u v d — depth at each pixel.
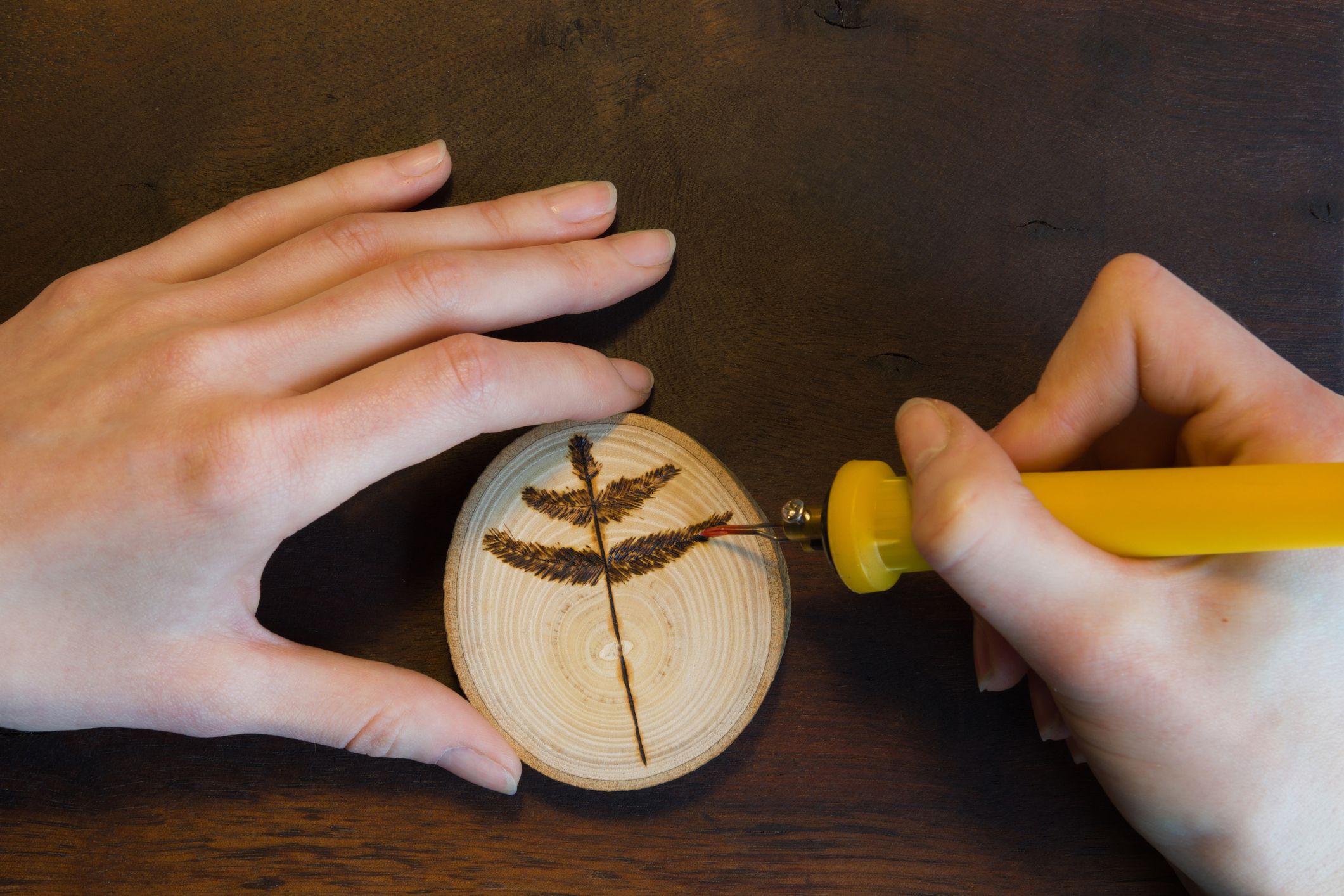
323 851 0.43
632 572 0.43
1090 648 0.39
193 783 0.43
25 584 0.40
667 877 0.44
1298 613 0.39
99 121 0.45
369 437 0.40
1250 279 0.46
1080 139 0.46
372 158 0.44
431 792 0.44
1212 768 0.40
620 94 0.45
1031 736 0.44
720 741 0.43
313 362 0.41
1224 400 0.40
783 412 0.45
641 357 0.45
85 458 0.40
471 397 0.41
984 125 0.46
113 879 0.43
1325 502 0.36
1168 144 0.46
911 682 0.44
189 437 0.40
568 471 0.44
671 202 0.45
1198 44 0.46
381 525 0.44
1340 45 0.47
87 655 0.41
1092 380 0.41
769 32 0.46
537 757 0.43
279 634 0.44
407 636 0.44
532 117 0.45
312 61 0.45
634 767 0.43
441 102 0.45
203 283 0.42
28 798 0.43
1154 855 0.44
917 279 0.45
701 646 0.43
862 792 0.44
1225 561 0.39
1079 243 0.46
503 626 0.43
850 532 0.39
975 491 0.38
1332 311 0.46
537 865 0.44
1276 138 0.46
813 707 0.44
